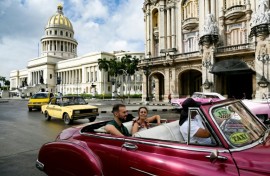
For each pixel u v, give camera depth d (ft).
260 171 6.51
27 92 291.79
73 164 10.62
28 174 16.88
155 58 112.37
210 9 98.58
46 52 361.30
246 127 9.05
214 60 87.71
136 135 10.37
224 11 94.12
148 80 115.96
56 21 366.02
